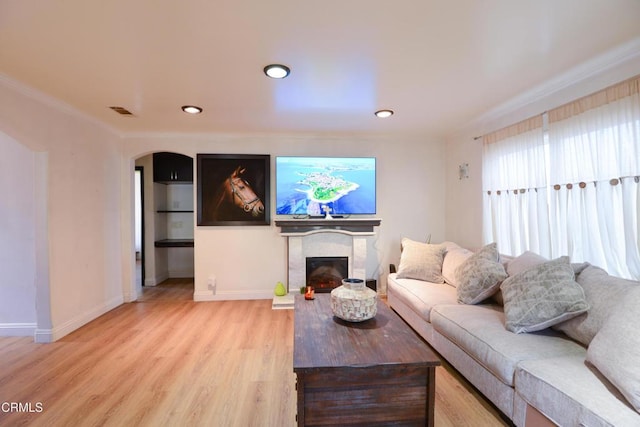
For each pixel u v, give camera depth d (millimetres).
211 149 4273
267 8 1609
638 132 1992
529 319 1919
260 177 4309
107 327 3305
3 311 3061
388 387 1550
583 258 2357
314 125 3852
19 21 1696
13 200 3025
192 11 1625
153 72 2344
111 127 3848
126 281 4227
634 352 1290
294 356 1580
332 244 4379
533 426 1525
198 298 4273
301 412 1499
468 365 2082
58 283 3021
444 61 2215
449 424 1811
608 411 1207
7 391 2137
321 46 2002
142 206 5160
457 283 2854
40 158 2889
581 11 1661
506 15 1695
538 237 2760
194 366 2479
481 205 3688
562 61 2223
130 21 1710
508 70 2357
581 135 2355
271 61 2189
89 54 2070
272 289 4371
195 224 4273
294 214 4309
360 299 2020
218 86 2613
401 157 4512
